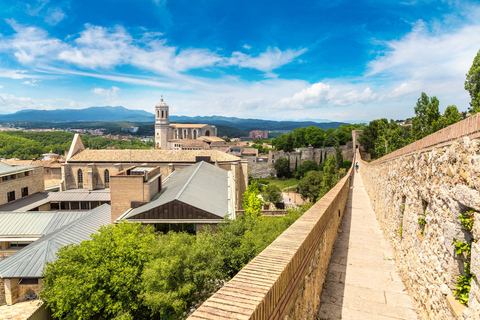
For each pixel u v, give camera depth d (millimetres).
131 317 18984
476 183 4312
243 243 21078
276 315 3541
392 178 12672
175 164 59656
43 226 36031
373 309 7359
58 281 19922
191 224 25562
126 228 23672
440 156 6230
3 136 167625
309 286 5938
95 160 62062
